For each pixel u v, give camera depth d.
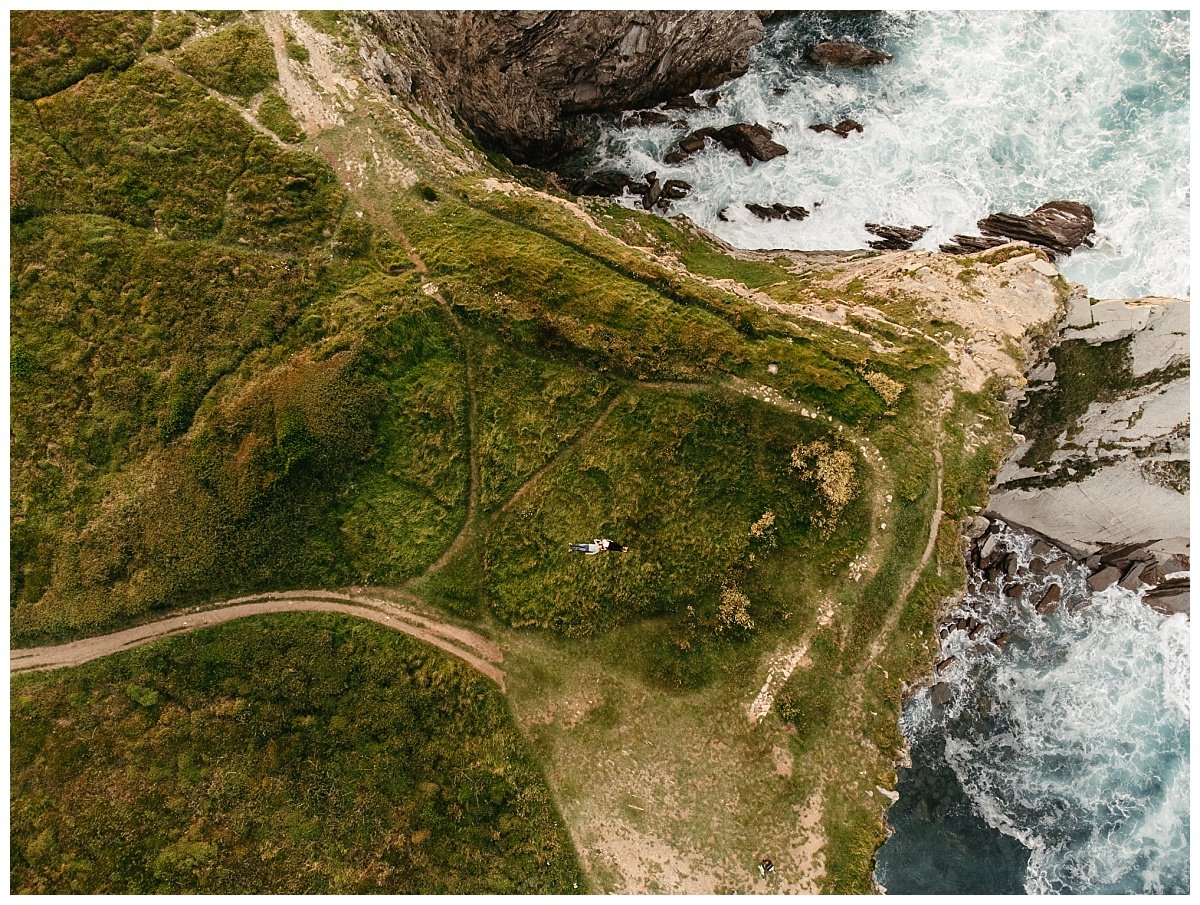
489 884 21.17
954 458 22.69
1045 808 26.58
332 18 25.23
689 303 24.06
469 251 23.92
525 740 22.19
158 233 23.78
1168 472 25.56
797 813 21.31
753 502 23.06
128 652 22.08
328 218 24.02
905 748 21.86
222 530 22.33
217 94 24.47
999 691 27.27
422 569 22.98
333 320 23.22
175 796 21.34
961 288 24.75
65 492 22.61
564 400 23.45
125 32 24.44
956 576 22.39
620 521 23.09
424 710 22.08
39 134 23.88
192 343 23.11
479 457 23.48
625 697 22.42
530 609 22.83
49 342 23.16
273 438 22.41
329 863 21.19
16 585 22.23
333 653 22.25
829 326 24.19
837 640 22.16
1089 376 24.64
